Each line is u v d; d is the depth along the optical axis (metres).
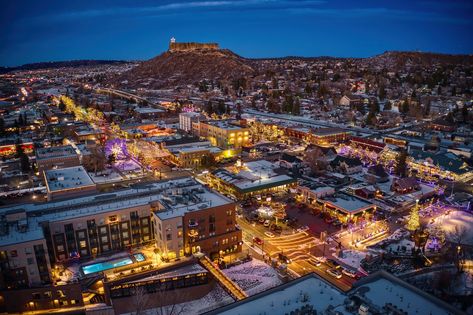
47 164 165.75
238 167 167.50
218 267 98.00
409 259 100.56
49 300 84.12
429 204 138.50
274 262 101.25
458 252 100.19
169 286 87.75
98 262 97.69
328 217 126.62
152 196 113.50
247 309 60.81
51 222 95.62
